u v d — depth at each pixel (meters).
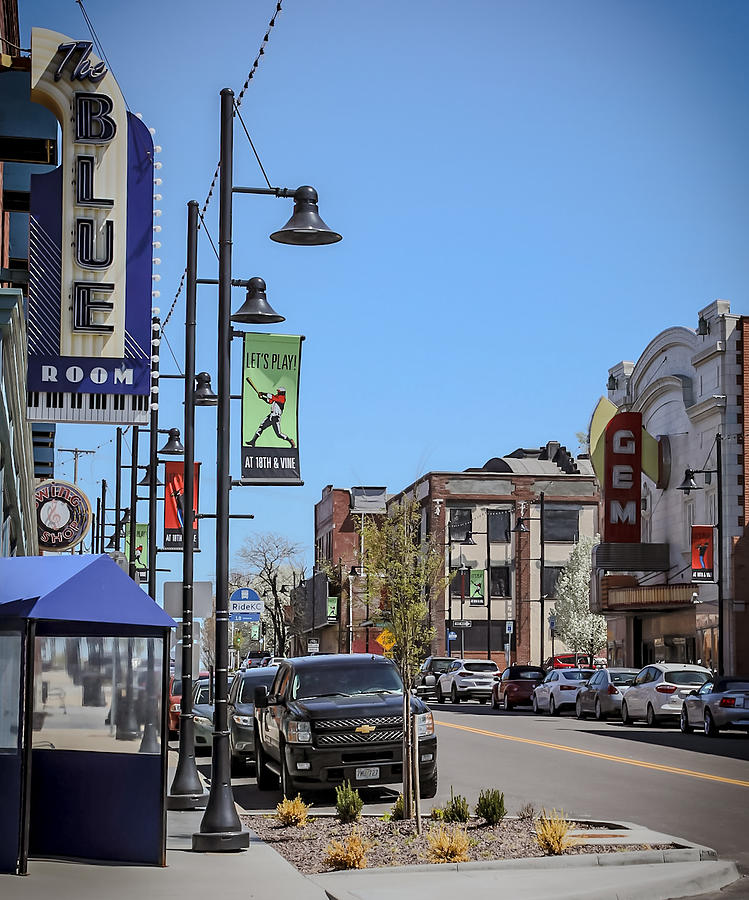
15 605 23.44
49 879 22.98
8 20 46.09
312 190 30.09
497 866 25.14
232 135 29.59
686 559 107.69
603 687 80.81
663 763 48.22
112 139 33.19
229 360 29.16
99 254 32.97
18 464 42.66
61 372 32.62
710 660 102.06
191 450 39.91
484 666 115.50
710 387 104.06
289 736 37.06
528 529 157.25
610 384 127.12
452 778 43.22
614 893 22.72
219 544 28.70
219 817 27.48
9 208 45.25
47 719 25.78
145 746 25.14
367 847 27.05
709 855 26.14
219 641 28.41
